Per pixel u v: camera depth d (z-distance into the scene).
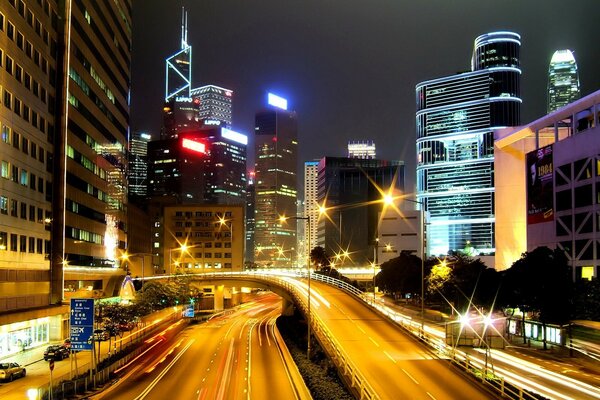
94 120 118.44
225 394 50.44
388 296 179.88
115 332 81.94
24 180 77.88
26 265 78.25
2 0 70.50
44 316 79.12
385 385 43.12
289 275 156.00
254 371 64.62
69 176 101.62
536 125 155.62
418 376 46.59
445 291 112.00
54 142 90.81
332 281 127.81
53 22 91.00
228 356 78.19
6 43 71.94
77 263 106.44
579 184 126.56
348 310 89.94
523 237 180.38
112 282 122.19
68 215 100.81
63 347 70.06
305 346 78.12
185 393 50.97
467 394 40.06
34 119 82.06
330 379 52.00
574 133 138.62
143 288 132.75
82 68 110.19
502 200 183.50
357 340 65.38
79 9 108.12
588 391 47.03
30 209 80.00
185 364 70.44
